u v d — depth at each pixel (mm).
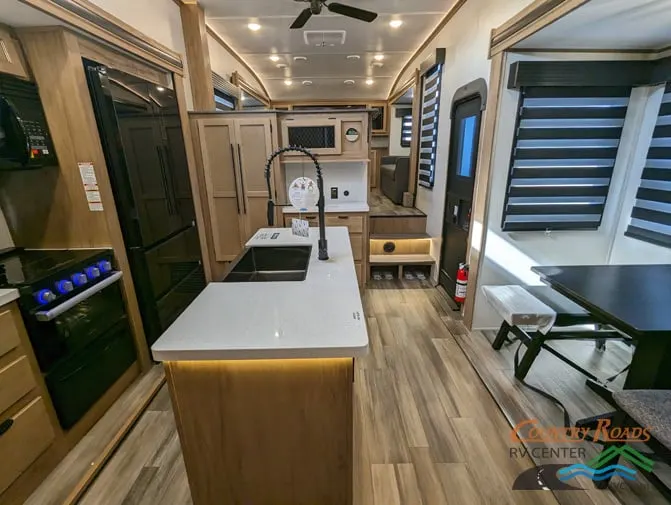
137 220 2127
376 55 4758
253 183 3363
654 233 2254
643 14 1603
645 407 1293
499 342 2525
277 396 1144
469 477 1568
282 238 2223
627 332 1397
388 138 7977
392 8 3178
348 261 1781
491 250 2602
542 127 2293
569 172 2398
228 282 1539
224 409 1161
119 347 2098
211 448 1219
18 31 1660
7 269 1654
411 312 3215
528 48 2123
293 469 1257
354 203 3775
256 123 3211
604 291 1684
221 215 3447
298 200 1879
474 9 2699
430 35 3916
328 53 4656
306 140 3432
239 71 4895
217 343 1047
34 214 1949
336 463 1248
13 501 1428
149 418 1950
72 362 1732
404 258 4012
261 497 1308
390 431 1832
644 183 2301
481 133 2617
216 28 3686
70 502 1473
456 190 3295
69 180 1893
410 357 2496
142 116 2209
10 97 1606
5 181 1887
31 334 1507
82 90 1780
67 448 1705
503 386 2164
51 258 1831
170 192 2576
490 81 2336
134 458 1692
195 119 3166
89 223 1965
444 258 3703
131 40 2148
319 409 1160
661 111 2162
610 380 2123
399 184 5098
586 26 1749
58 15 1566
